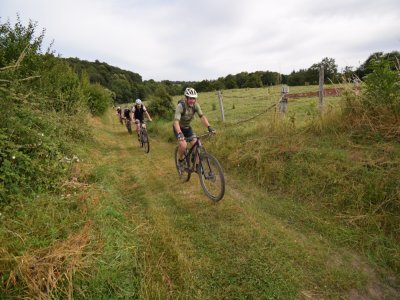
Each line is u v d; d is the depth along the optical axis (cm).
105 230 326
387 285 288
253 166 594
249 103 2116
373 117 527
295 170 514
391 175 404
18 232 283
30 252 258
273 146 606
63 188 411
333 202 427
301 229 390
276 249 340
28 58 816
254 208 449
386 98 521
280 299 268
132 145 1062
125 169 694
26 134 464
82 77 2039
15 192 355
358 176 433
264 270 304
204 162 493
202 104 2730
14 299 220
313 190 465
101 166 600
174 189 541
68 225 316
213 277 296
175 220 413
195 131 988
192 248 346
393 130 489
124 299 254
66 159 494
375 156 457
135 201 491
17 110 507
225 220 412
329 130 592
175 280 291
